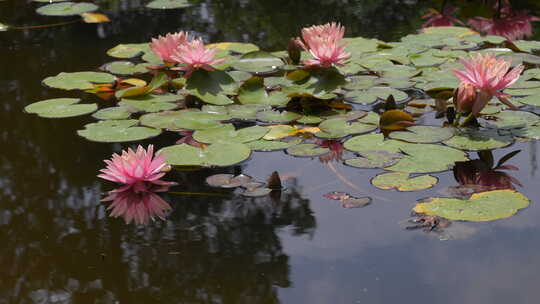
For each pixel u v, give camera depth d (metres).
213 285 1.42
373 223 1.68
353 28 3.81
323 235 1.63
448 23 3.88
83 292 1.41
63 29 3.93
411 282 1.42
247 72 2.99
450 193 1.81
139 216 1.75
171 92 2.83
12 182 1.96
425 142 2.17
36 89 2.84
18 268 1.51
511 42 3.22
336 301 1.36
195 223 1.71
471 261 1.49
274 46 3.42
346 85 2.81
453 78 2.81
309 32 2.88
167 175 2.01
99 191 1.91
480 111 2.33
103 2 4.75
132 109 2.57
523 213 1.69
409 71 2.95
